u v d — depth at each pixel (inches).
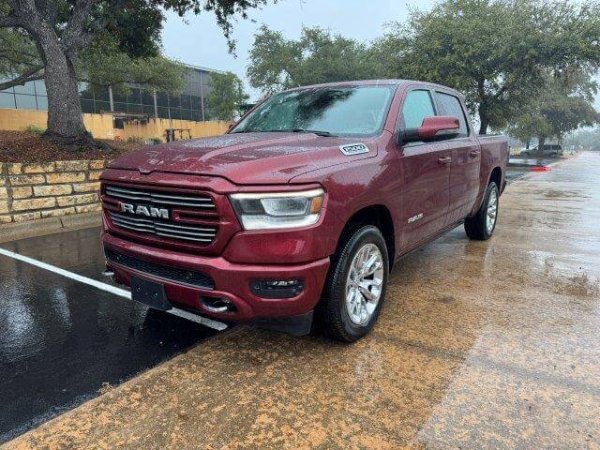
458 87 808.3
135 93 2079.2
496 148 248.1
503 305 163.2
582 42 734.5
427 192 163.8
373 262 137.7
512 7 835.4
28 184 295.1
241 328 145.5
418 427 97.4
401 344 133.0
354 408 103.7
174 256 114.8
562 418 100.1
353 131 148.6
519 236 278.7
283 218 108.0
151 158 126.6
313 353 128.3
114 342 137.5
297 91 184.5
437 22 826.2
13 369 122.5
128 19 479.5
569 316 153.7
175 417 101.0
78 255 234.8
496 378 115.4
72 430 97.0
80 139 375.9
